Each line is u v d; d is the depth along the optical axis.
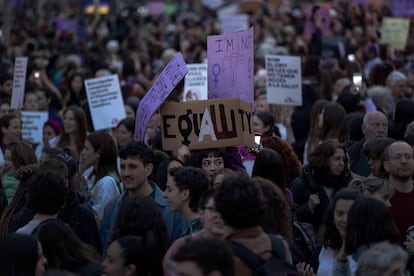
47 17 58.22
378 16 38.91
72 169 11.37
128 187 10.93
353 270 9.31
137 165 10.88
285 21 42.16
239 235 8.16
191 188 9.88
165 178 12.18
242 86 12.10
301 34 37.97
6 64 24.45
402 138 15.02
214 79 12.51
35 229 9.32
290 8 54.03
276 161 11.05
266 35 37.66
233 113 11.65
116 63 29.77
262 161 11.05
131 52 30.94
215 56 12.48
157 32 38.22
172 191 9.95
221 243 7.21
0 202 11.83
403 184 11.13
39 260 8.56
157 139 15.31
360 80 17.64
